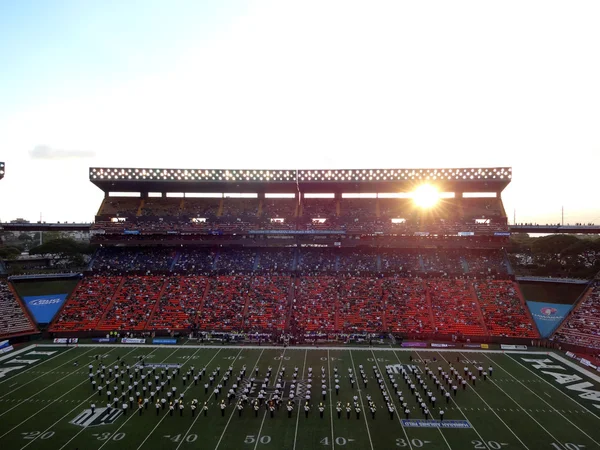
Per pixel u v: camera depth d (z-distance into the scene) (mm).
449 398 39844
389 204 87625
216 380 45094
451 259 78375
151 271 77812
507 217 80250
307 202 89125
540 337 60969
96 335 64125
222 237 82812
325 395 40531
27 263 96000
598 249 82938
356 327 64188
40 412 37250
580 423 35156
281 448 30969
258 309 68500
